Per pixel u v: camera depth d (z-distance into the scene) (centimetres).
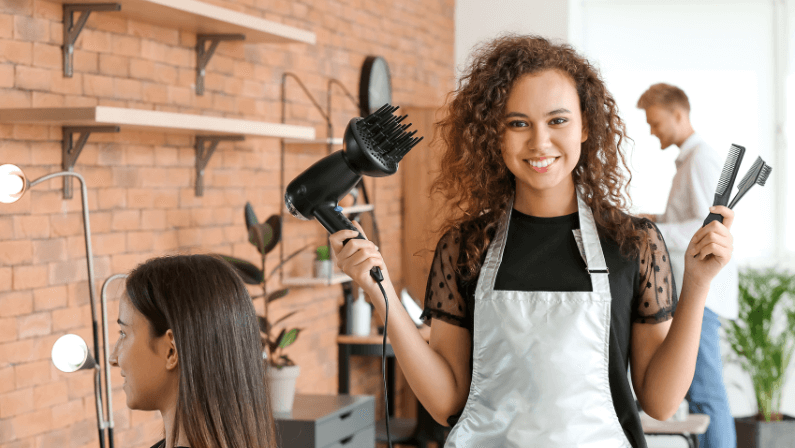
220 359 107
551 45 138
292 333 298
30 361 232
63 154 241
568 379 132
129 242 271
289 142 369
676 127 355
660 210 539
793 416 481
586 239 138
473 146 142
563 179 140
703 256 123
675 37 544
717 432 321
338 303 420
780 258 528
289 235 371
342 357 417
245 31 293
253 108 341
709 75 540
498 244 142
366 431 320
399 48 490
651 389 136
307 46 385
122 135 266
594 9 557
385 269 130
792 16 528
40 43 233
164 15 262
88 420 254
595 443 132
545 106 131
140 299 109
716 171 344
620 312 136
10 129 222
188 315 107
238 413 107
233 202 329
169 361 109
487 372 137
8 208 224
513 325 135
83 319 251
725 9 536
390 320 132
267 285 353
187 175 300
